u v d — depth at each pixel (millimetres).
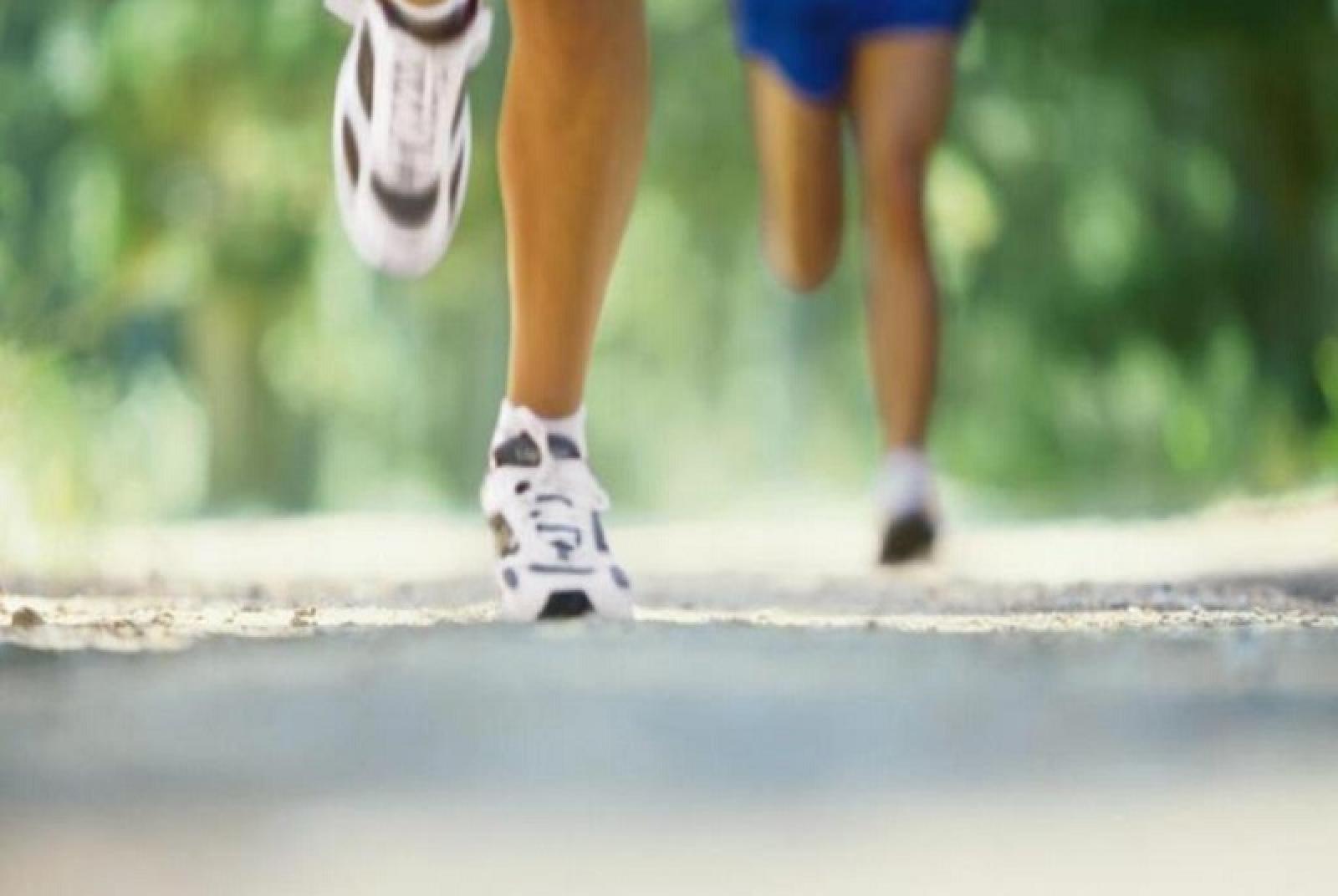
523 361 8656
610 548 8758
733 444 52469
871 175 14664
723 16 36406
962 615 9359
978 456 39719
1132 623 8742
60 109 31422
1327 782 4117
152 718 4914
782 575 14203
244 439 41562
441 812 3732
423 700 5199
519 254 8555
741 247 43594
